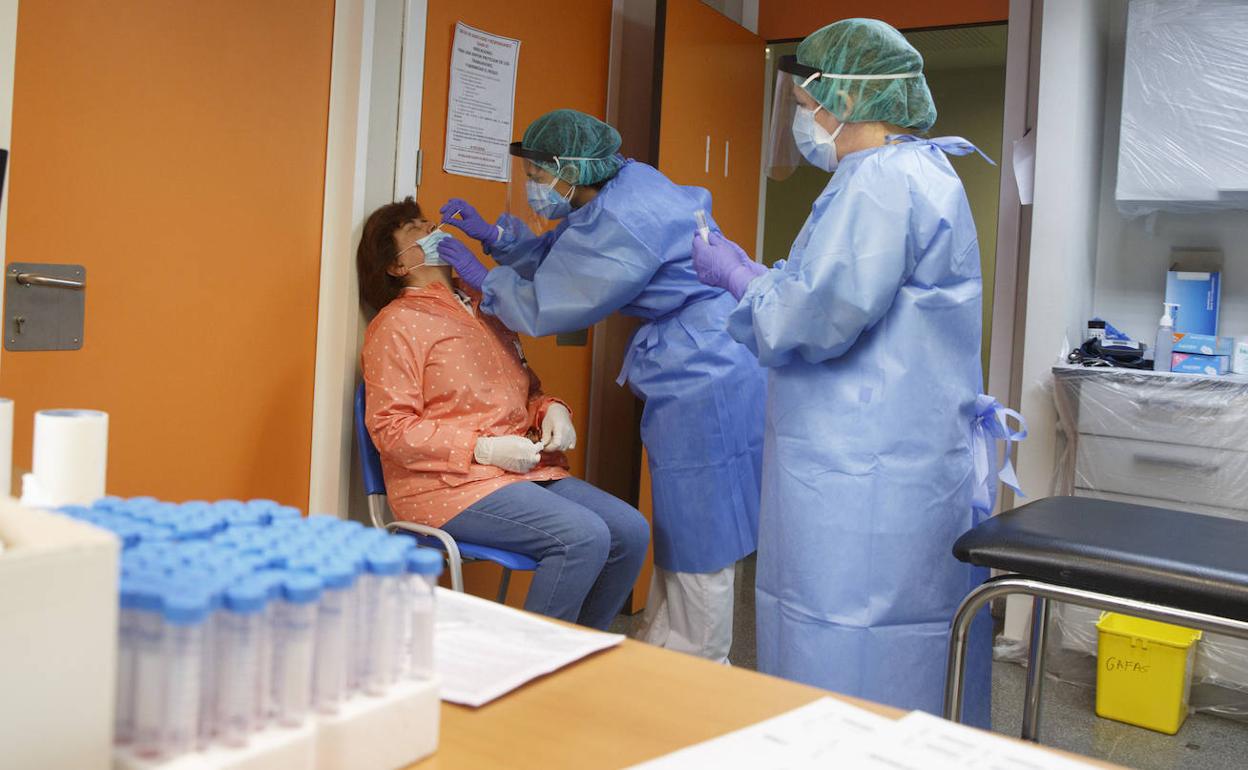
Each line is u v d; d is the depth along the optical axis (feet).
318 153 7.74
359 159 7.82
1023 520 5.41
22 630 1.79
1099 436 9.92
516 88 9.48
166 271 6.70
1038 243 10.50
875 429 5.95
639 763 2.48
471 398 7.54
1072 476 10.24
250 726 2.13
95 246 6.25
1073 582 4.73
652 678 3.05
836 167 6.71
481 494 7.18
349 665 2.35
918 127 6.50
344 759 2.27
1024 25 11.56
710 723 2.74
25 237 5.89
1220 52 10.09
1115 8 11.64
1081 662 10.11
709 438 7.92
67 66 6.01
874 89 6.17
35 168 5.90
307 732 2.19
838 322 5.79
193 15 6.70
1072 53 10.27
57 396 6.15
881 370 5.97
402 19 8.14
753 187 13.08
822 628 6.09
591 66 10.52
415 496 7.33
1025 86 11.64
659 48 10.55
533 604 7.10
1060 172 10.37
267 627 2.16
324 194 7.83
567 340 10.48
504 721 2.69
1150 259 11.56
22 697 1.80
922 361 5.97
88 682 1.89
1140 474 9.76
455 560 6.87
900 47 6.09
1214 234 11.26
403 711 2.39
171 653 2.02
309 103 7.61
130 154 6.41
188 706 2.03
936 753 2.59
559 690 2.92
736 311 6.37
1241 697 9.37
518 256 8.54
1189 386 9.48
